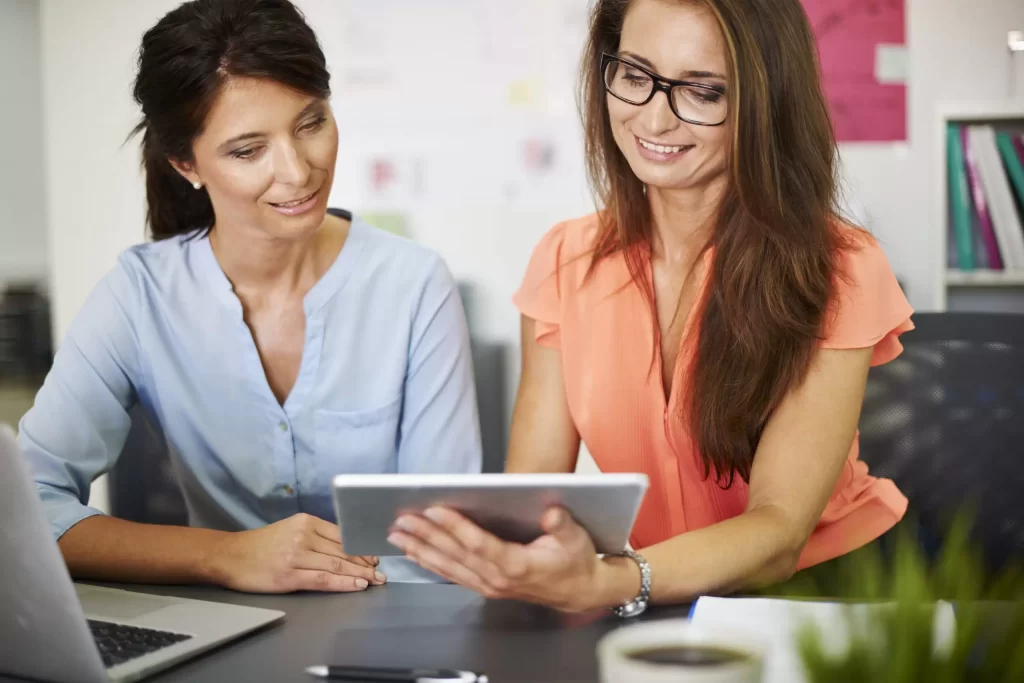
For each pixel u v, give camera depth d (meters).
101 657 0.91
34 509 0.80
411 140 3.28
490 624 1.00
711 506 1.40
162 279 1.51
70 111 3.32
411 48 3.25
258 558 1.16
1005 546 1.47
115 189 3.33
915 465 1.51
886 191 3.05
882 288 1.31
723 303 1.28
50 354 5.47
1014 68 2.98
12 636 0.88
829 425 1.26
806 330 1.26
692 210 1.36
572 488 0.85
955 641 0.46
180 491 1.63
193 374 1.51
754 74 1.21
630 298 1.41
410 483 0.86
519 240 3.27
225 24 1.25
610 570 0.99
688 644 0.58
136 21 3.28
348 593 1.14
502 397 3.30
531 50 3.20
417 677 0.85
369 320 1.53
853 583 0.52
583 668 0.88
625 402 1.40
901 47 3.01
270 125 1.27
